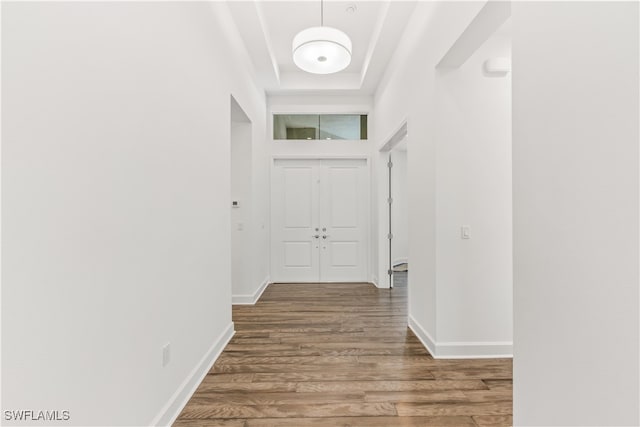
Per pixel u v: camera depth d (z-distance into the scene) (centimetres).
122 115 139
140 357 152
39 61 98
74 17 112
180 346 196
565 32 114
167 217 179
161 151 173
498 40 253
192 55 216
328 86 510
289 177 559
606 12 98
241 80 356
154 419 164
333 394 208
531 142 132
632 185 91
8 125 89
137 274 150
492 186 261
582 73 107
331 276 560
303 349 280
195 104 221
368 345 288
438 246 260
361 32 390
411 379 226
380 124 486
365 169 560
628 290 92
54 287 103
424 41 286
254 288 436
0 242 87
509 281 262
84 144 116
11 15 90
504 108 262
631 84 91
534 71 130
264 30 355
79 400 113
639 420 90
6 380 89
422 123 292
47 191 101
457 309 261
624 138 93
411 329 328
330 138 557
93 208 121
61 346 106
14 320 91
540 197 127
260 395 207
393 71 398
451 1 230
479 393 209
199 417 185
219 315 276
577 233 110
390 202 516
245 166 430
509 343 262
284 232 559
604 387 100
